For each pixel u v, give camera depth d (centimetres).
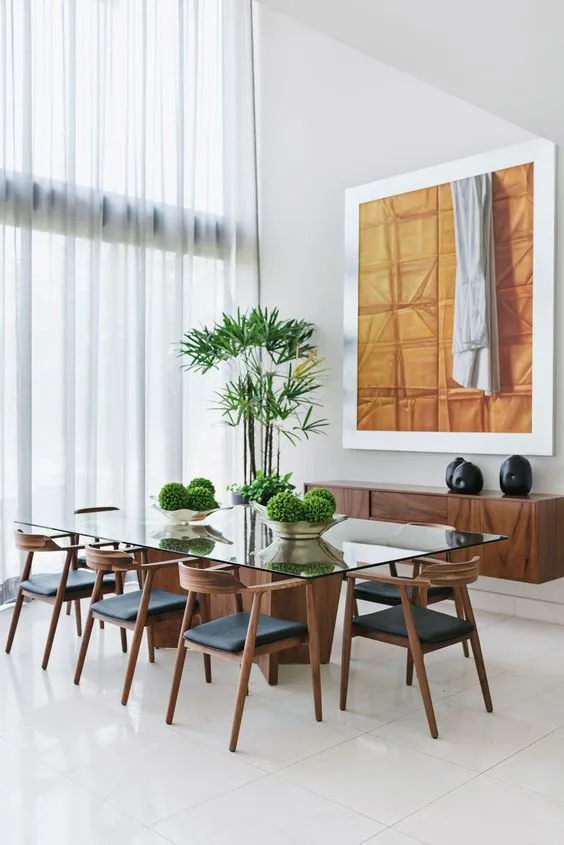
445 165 597
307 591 366
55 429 622
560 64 367
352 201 661
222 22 744
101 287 657
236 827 273
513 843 264
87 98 645
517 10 315
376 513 589
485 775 314
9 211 594
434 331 604
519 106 422
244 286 755
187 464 717
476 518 530
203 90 731
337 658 462
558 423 542
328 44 689
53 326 622
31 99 604
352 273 660
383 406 637
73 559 509
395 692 407
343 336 673
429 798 295
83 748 337
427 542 388
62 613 569
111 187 661
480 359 575
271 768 319
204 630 362
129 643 491
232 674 434
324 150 695
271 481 517
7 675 431
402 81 632
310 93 707
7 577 594
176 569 476
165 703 389
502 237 565
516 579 510
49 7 622
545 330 542
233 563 338
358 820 278
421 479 619
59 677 428
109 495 658
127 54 669
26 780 308
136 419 673
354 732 355
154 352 692
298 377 664
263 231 755
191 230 713
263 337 660
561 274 542
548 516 510
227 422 694
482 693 383
